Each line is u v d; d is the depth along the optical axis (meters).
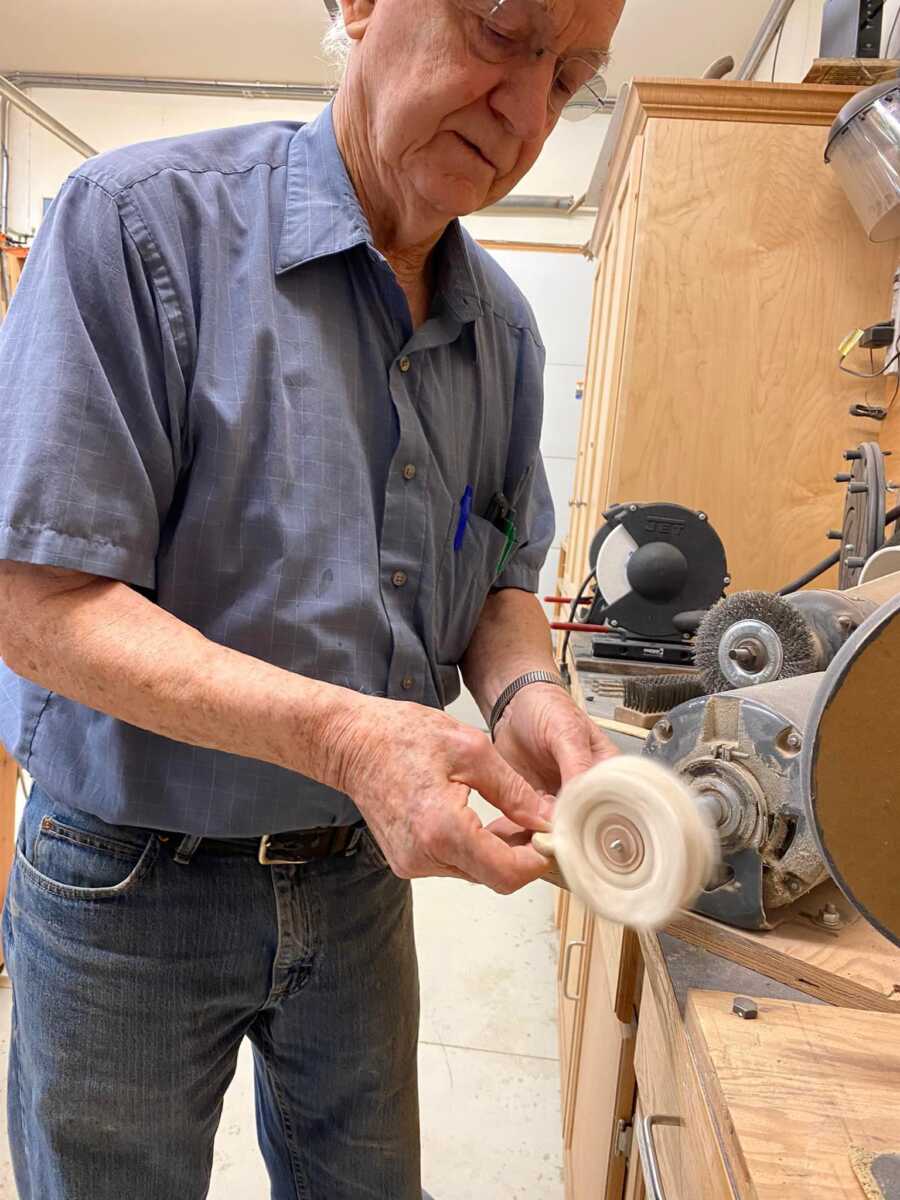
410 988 1.03
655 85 1.86
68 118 4.29
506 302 1.02
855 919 0.68
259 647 0.73
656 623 1.66
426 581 0.84
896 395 1.82
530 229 4.20
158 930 0.79
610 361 2.30
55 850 0.78
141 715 0.64
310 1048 0.97
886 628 0.43
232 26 3.64
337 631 0.75
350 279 0.79
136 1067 0.80
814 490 1.95
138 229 0.67
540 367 1.06
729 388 1.95
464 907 2.51
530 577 1.11
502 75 0.68
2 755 1.93
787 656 0.86
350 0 0.75
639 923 0.53
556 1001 2.11
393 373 0.82
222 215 0.73
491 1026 2.03
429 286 0.91
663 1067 0.69
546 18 0.65
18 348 0.64
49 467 0.61
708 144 1.89
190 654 0.63
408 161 0.73
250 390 0.71
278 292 0.75
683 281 1.93
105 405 0.63
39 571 0.64
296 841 0.83
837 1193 0.39
